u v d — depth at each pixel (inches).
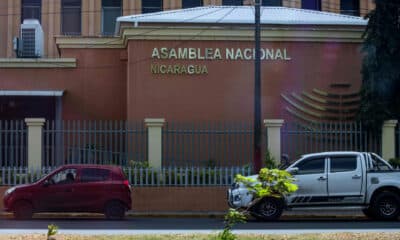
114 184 1075.3
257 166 1182.9
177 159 1300.4
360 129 1288.1
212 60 1433.3
